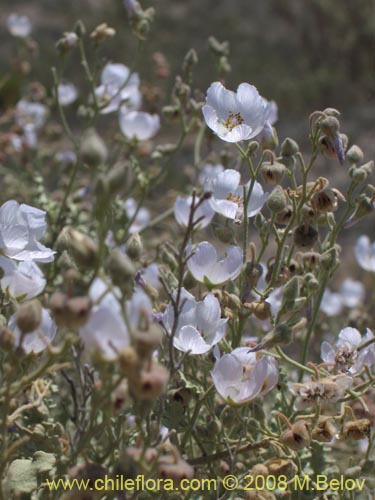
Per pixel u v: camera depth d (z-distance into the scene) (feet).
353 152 2.64
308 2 12.03
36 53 5.19
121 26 13.05
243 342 2.73
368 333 2.59
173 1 14.42
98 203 1.90
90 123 3.47
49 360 2.01
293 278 2.38
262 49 13.03
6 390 2.05
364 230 6.72
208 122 2.52
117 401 1.97
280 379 2.76
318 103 11.47
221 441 2.53
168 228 3.98
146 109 4.26
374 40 11.61
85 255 1.89
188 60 3.56
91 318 1.86
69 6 13.46
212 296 2.35
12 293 2.27
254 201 2.61
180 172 6.66
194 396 2.56
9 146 4.32
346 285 4.23
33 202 3.76
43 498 2.28
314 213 2.59
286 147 2.64
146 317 1.85
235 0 14.98
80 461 2.48
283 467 2.32
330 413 2.76
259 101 2.51
